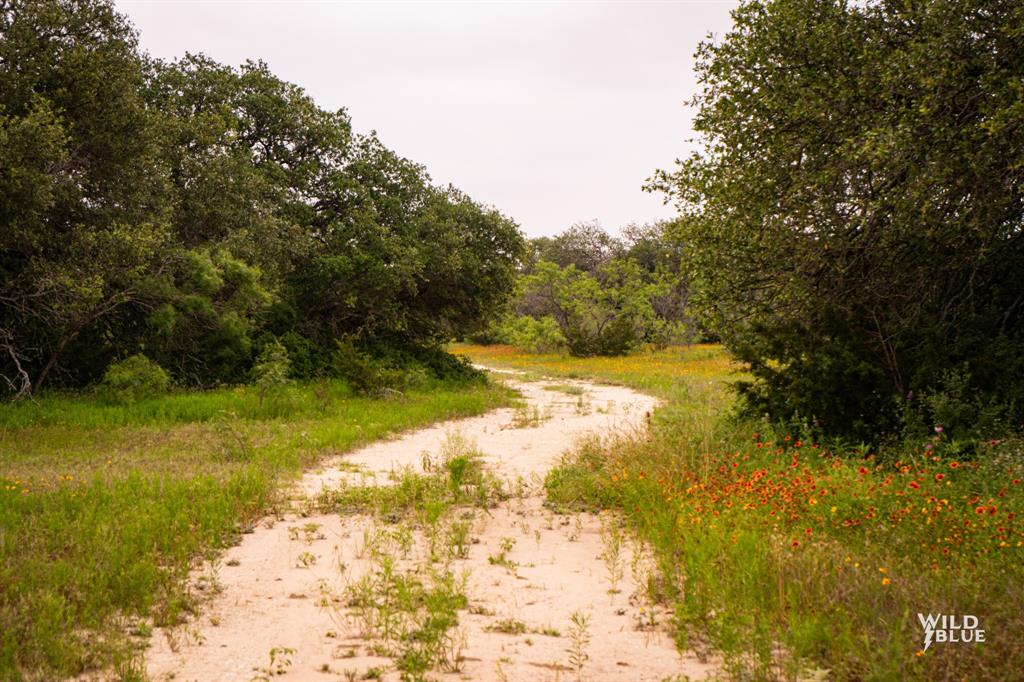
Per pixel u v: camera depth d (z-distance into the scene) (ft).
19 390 51.26
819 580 16.05
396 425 48.83
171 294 57.77
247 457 34.63
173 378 61.36
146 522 21.53
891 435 31.48
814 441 33.40
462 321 96.48
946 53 28.76
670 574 17.53
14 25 47.73
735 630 13.85
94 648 13.58
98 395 52.60
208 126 67.05
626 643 14.44
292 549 21.34
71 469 30.86
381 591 17.22
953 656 12.90
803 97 32.89
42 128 43.70
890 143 27.53
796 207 33.50
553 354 166.81
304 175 78.13
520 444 44.16
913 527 18.80
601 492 28.50
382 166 84.07
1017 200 31.94
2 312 54.54
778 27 34.55
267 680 12.63
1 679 12.16
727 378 90.89
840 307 35.58
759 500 22.00
